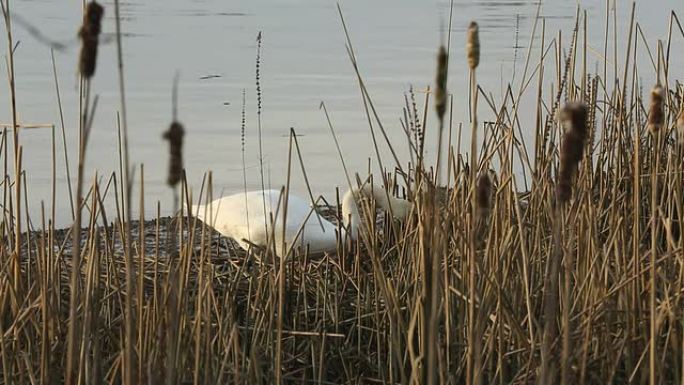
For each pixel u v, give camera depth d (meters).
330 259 12.68
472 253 7.53
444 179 17.42
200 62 29.39
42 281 9.12
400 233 12.56
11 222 11.15
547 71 26.28
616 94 13.55
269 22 36.66
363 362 11.06
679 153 12.87
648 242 12.73
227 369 9.96
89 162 20.42
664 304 9.23
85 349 8.42
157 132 22.72
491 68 27.66
